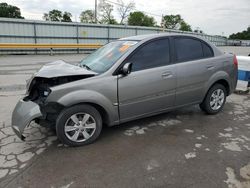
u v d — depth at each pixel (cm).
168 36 405
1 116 456
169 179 263
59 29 2288
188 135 376
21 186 251
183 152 322
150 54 380
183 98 418
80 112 330
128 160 302
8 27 2023
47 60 1521
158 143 348
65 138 329
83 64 407
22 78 858
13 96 603
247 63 637
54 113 320
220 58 456
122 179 263
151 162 297
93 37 2523
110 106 346
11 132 385
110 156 312
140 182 258
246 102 565
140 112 379
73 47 2159
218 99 472
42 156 311
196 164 292
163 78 383
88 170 280
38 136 371
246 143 349
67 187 250
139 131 390
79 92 320
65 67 359
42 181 259
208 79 439
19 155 314
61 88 313
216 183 256
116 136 371
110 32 2634
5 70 1055
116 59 362
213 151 325
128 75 353
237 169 281
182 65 405
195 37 437
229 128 405
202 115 469
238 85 661
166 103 401
